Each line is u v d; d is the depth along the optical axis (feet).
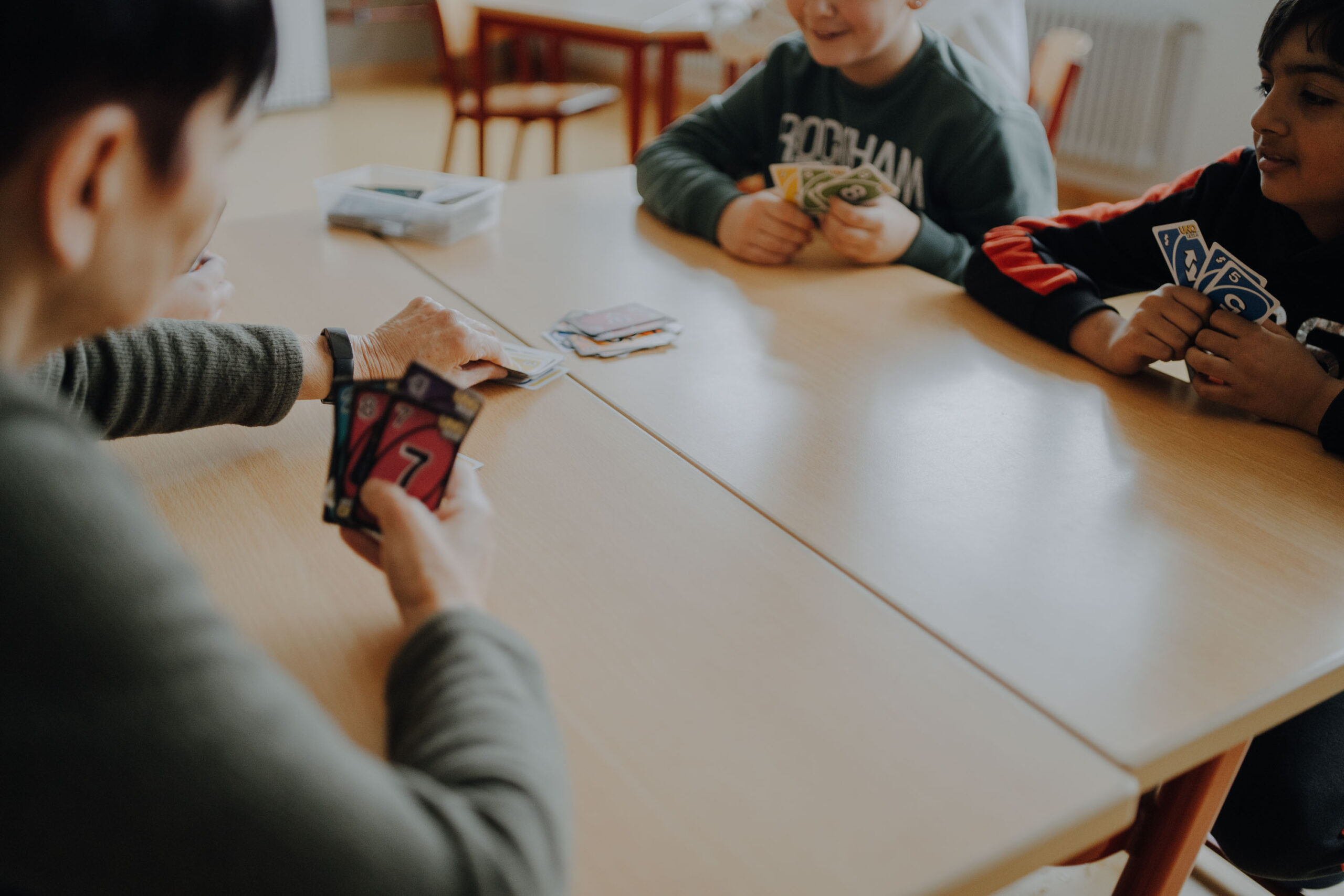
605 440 3.32
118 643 1.29
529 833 1.56
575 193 5.97
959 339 4.21
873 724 2.20
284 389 3.18
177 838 1.31
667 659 2.37
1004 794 2.04
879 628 2.50
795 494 3.05
